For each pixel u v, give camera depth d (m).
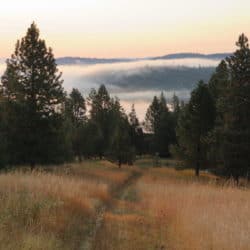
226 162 35.88
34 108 35.22
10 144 34.31
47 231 11.16
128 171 52.81
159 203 18.08
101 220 14.96
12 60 36.53
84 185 21.62
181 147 47.53
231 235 10.66
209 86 52.22
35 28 36.50
